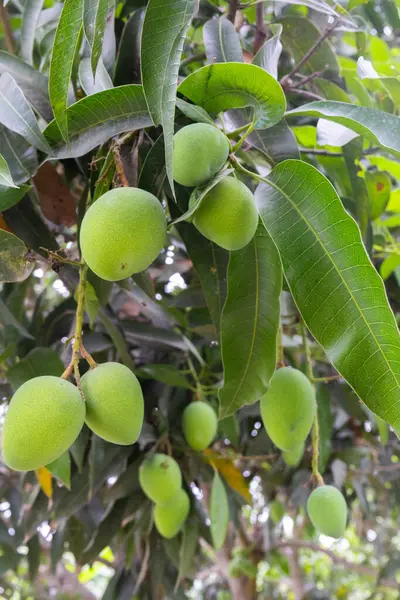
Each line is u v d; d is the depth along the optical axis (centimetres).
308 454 122
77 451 87
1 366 97
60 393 51
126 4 84
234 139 68
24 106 59
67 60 54
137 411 54
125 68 73
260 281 64
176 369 93
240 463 139
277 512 157
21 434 49
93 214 50
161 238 50
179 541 107
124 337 90
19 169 63
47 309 128
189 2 49
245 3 85
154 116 48
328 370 124
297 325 102
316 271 51
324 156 97
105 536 98
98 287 72
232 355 66
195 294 93
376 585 189
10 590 196
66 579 219
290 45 100
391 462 149
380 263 119
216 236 52
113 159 60
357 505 210
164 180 65
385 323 49
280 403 67
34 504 100
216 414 102
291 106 99
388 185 96
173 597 118
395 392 49
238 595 167
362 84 103
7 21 95
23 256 63
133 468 95
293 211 53
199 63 95
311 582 295
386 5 109
